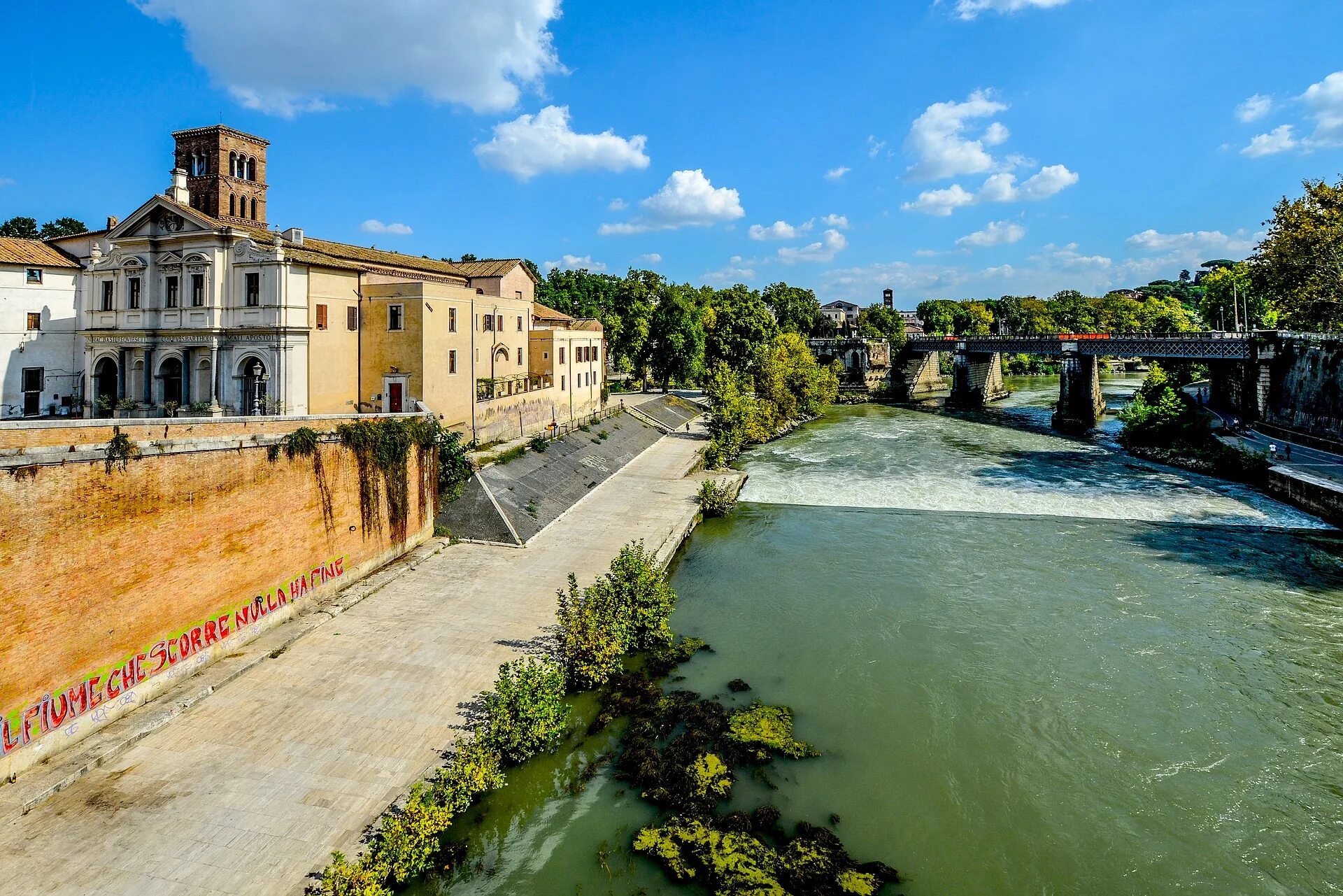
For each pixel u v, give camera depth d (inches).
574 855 706.8
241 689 925.8
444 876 673.6
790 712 955.3
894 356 5497.1
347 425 1270.9
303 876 626.2
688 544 1685.5
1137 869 700.0
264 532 1061.1
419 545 1499.8
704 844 714.8
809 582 1433.3
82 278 1894.7
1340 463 2161.7
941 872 690.8
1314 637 1176.8
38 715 738.2
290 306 1617.9
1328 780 829.2
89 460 789.2
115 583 823.7
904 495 2132.1
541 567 1402.6
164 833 669.3
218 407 1654.8
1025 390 5748.0
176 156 2253.9
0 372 1749.5
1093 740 903.7
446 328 1843.0
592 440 2461.9
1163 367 4439.0
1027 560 1549.0
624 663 1093.1
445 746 817.5
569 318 2933.1
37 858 631.8
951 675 1058.7
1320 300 2443.4
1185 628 1210.0
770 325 4788.4
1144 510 1941.4
